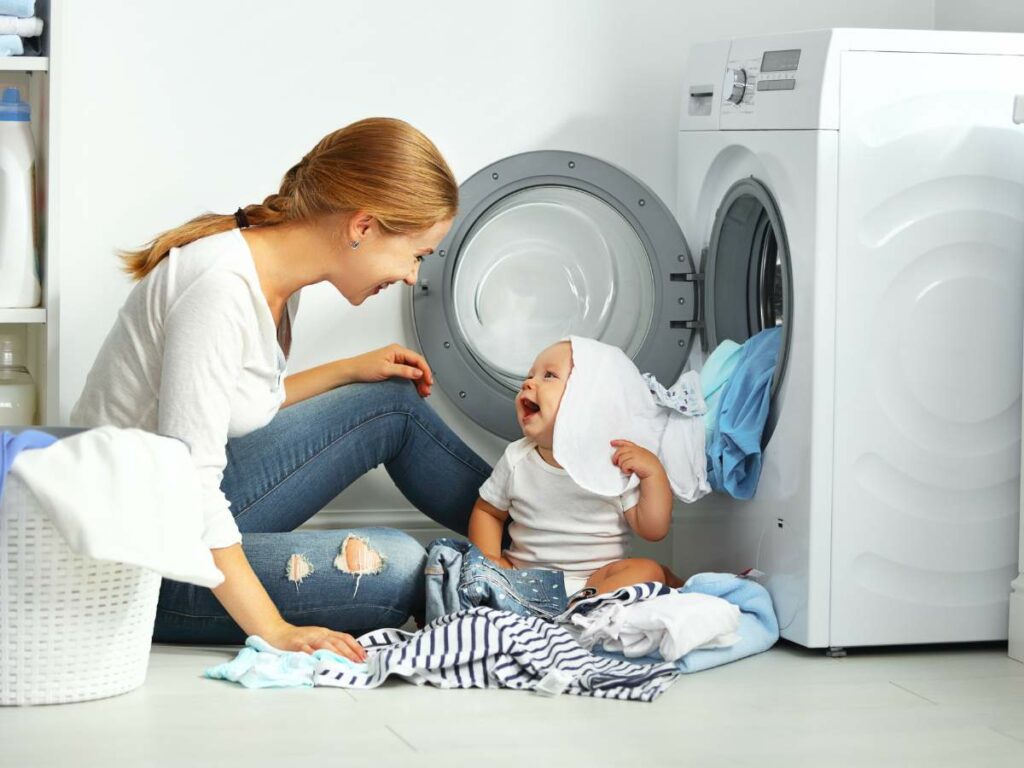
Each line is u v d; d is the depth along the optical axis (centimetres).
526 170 279
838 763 167
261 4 271
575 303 287
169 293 195
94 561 181
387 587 219
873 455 221
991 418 226
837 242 217
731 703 194
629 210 280
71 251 266
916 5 307
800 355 221
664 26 293
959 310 223
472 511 254
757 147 236
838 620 222
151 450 176
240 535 202
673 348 281
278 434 229
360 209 198
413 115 282
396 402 242
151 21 266
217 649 219
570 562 240
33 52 246
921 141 219
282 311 213
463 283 282
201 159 271
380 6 278
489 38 284
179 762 161
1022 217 225
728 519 247
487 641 201
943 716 189
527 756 167
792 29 299
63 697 184
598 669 202
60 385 267
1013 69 222
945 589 226
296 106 275
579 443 235
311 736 173
